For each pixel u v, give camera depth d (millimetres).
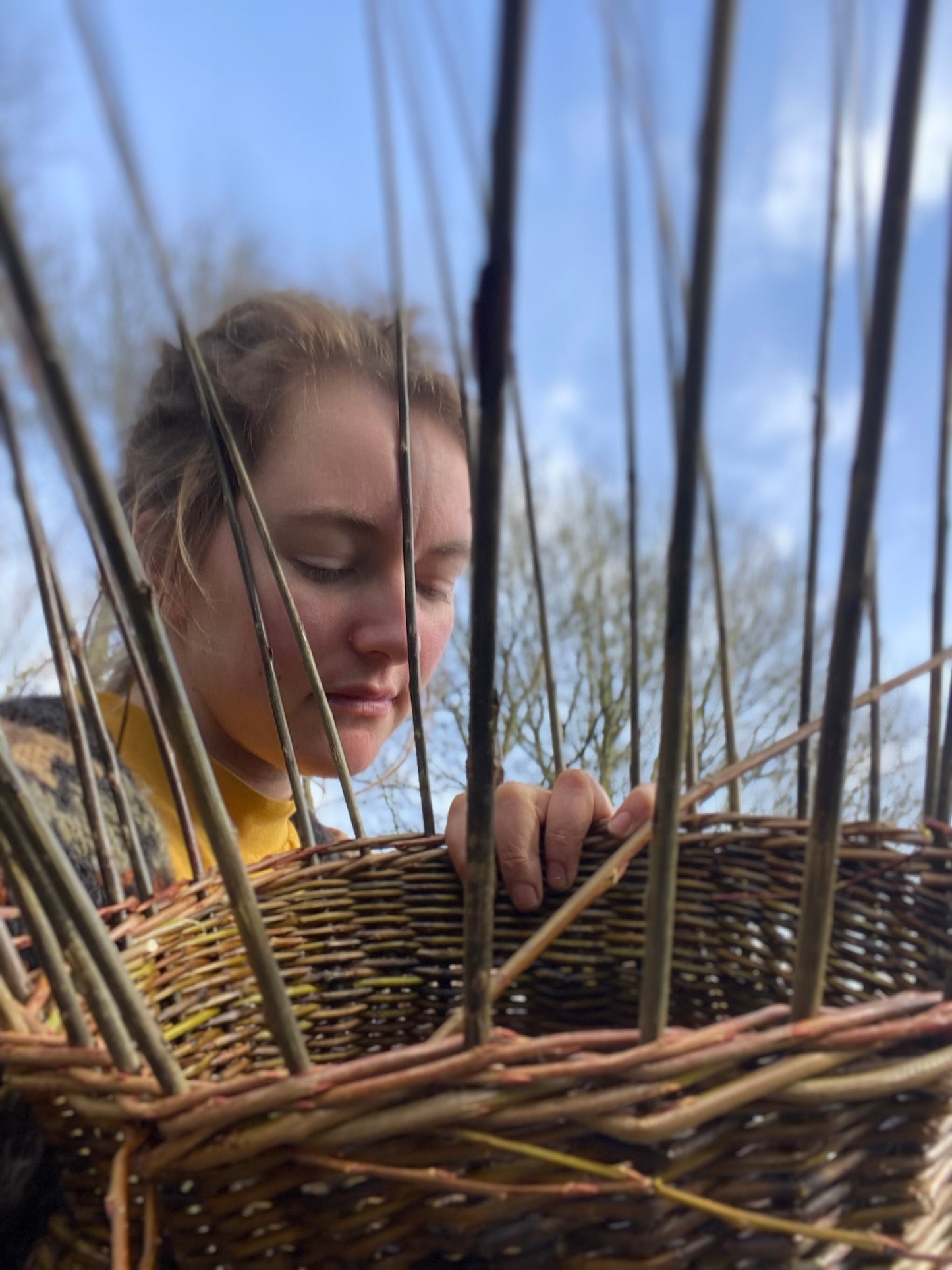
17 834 145
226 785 439
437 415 452
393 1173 147
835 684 142
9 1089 195
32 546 224
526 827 320
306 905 297
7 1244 207
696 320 119
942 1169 179
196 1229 164
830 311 225
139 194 145
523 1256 158
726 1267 162
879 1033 161
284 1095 147
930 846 247
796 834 282
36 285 111
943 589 220
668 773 141
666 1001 153
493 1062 148
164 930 258
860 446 131
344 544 413
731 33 105
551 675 330
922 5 112
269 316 434
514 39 100
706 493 282
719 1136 160
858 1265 170
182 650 442
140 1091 155
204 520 417
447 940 315
